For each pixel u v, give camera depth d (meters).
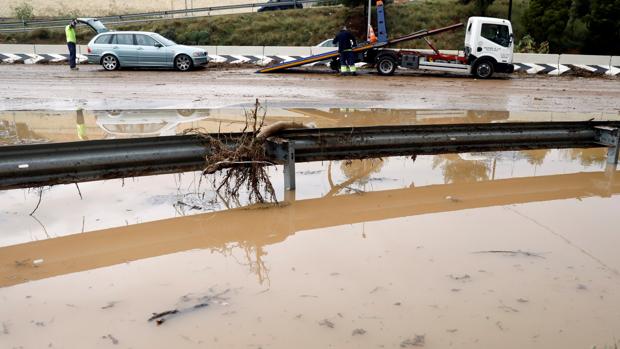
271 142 4.17
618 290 2.44
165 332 2.03
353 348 1.93
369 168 5.00
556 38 27.08
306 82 14.78
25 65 20.08
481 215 3.56
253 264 2.70
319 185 4.36
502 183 4.45
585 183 4.46
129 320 2.12
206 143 3.98
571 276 2.58
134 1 46.53
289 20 31.62
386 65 18.17
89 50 17.64
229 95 10.98
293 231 3.23
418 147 4.57
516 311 2.22
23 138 5.99
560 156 5.61
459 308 2.24
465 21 31.38
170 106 9.03
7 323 2.08
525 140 4.89
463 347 1.94
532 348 1.94
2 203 3.71
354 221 3.43
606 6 25.66
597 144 5.16
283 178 4.60
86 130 6.56
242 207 3.73
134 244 2.99
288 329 2.06
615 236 3.16
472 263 2.72
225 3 49.06
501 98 11.51
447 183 4.45
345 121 7.50
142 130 6.59
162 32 30.38
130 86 12.51
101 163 3.57
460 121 7.71
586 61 21.17
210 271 2.61
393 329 2.06
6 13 38.69
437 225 3.35
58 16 39.72
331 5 36.19
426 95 11.76
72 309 2.21
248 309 2.21
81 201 3.79
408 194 4.10
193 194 4.02
